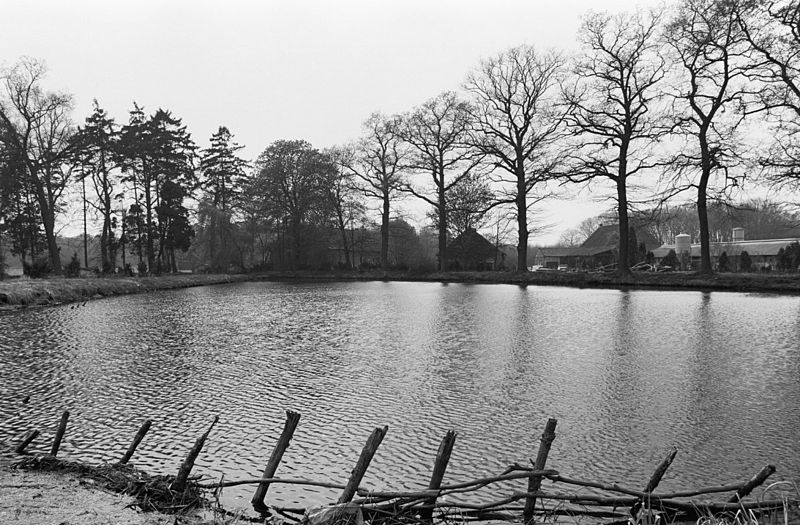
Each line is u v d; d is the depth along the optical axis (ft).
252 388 34.55
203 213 204.44
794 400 30.45
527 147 156.35
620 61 122.72
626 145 126.82
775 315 65.26
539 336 53.31
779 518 16.30
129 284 125.29
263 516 18.21
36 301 88.43
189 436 25.95
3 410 29.99
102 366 41.04
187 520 17.01
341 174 200.85
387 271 192.54
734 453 23.30
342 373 38.42
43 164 139.23
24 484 18.97
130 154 167.94
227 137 220.02
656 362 40.45
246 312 78.74
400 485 20.62
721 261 157.17
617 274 128.16
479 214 160.35
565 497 17.56
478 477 21.38
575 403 30.71
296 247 205.87
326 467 22.35
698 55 108.99
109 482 19.43
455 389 33.88
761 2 95.91
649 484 17.63
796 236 225.56
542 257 273.75
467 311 77.20
